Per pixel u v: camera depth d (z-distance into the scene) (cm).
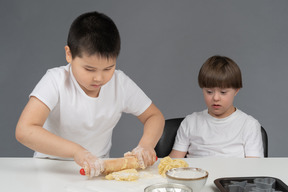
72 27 118
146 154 118
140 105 147
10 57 286
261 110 279
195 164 125
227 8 279
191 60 284
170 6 282
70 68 138
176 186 89
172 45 284
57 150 113
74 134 141
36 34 286
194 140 181
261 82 279
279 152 278
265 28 277
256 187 99
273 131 278
